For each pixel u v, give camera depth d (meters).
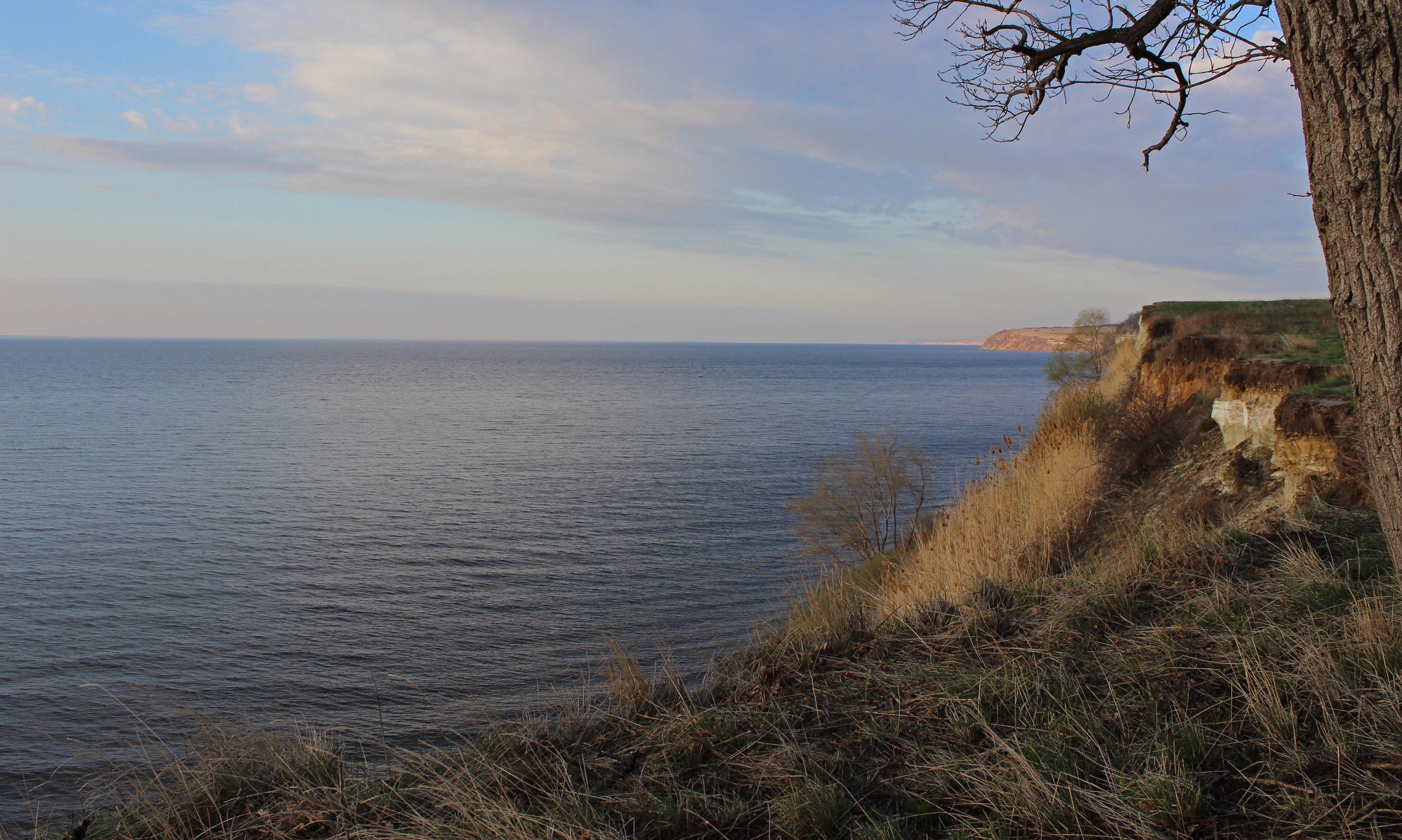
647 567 33.62
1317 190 2.32
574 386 178.00
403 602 30.19
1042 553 7.34
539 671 22.38
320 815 3.56
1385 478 2.30
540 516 45.03
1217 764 3.07
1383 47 2.05
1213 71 5.12
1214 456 9.84
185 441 83.69
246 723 4.45
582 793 3.47
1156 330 16.28
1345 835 2.50
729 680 4.79
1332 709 3.17
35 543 41.22
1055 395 27.17
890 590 6.61
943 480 35.16
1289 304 16.14
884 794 3.25
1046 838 2.80
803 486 52.56
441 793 3.59
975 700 3.78
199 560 37.50
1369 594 4.05
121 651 25.97
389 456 72.06
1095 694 3.75
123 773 4.24
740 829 3.15
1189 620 4.26
